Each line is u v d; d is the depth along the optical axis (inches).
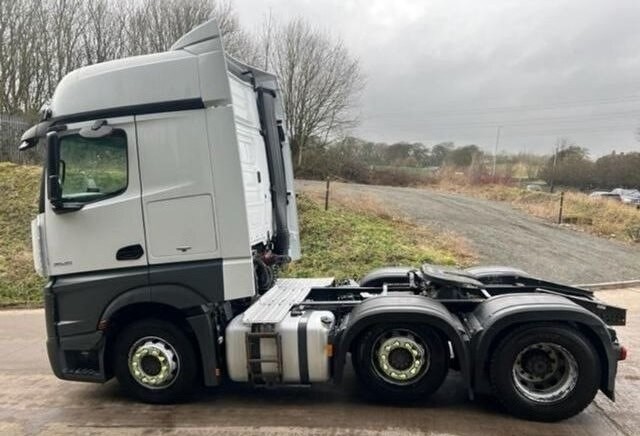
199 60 189.8
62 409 199.5
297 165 1342.3
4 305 408.8
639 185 1642.5
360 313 186.9
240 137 215.8
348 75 1397.6
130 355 200.1
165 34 1165.7
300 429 176.1
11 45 962.7
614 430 174.1
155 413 193.0
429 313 182.1
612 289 445.1
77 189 196.5
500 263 506.3
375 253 493.4
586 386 177.2
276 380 191.2
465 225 688.4
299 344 188.1
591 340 180.5
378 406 194.2
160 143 191.0
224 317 202.1
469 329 188.2
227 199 189.2
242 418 186.4
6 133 737.0
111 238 194.7
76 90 196.1
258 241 227.8
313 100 1364.4
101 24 1122.7
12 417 193.0
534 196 1008.9
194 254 191.5
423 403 196.5
